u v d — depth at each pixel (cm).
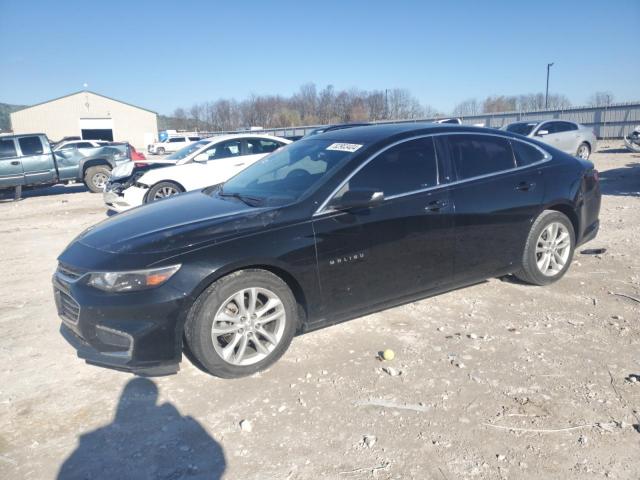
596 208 536
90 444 288
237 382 348
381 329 422
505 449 272
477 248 447
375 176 402
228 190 455
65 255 373
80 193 1566
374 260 393
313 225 367
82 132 5756
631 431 283
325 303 379
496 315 442
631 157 1995
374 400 321
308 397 327
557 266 505
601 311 443
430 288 432
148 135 6009
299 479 256
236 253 338
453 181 435
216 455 276
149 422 307
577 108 3488
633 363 355
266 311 358
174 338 327
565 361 361
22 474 265
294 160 450
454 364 362
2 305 518
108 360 330
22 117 5547
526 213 470
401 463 264
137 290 321
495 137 475
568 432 284
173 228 358
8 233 917
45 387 351
